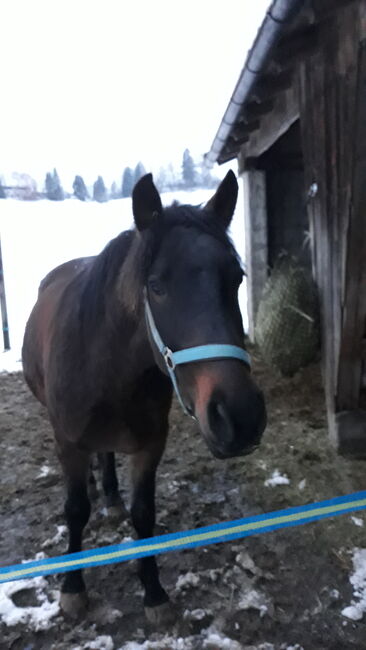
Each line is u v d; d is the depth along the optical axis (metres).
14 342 5.84
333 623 1.77
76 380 1.63
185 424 3.49
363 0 1.94
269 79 2.97
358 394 2.97
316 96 2.71
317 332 4.11
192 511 2.45
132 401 1.60
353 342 2.72
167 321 1.23
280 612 1.81
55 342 1.77
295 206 5.09
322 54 2.53
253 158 4.81
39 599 1.88
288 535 2.25
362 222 2.30
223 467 2.88
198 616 1.78
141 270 1.28
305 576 2.00
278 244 5.17
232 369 1.13
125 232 1.58
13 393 4.20
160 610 1.77
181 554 2.12
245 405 1.08
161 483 2.71
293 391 3.99
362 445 2.97
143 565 1.81
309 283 4.21
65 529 2.29
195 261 1.19
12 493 2.63
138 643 1.69
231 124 3.38
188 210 1.33
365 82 2.02
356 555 2.10
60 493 2.62
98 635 1.72
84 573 2.03
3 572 1.27
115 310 1.49
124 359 1.53
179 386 1.28
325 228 2.94
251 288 5.12
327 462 2.90
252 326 5.21
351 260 2.42
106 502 2.40
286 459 2.95
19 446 3.20
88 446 1.75
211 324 1.15
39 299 2.54
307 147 3.02
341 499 1.22
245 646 1.67
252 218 4.95
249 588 1.93
